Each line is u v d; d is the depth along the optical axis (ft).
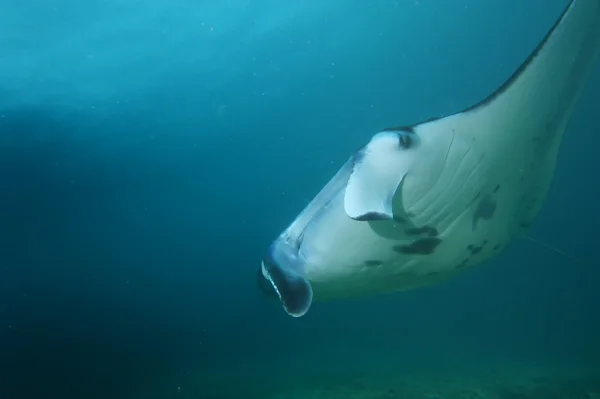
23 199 55.21
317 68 51.80
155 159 58.70
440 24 47.11
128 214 77.82
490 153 6.92
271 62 47.06
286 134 71.72
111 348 128.36
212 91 48.55
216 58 42.52
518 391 19.47
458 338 79.36
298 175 97.81
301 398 22.33
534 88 6.89
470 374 30.01
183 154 61.52
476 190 7.12
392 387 24.13
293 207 119.14
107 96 40.83
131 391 39.22
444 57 56.39
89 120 43.27
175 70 41.68
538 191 8.94
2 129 39.52
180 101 47.50
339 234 7.00
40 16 29.22
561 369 30.32
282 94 56.34
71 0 29.04
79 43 32.99
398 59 54.54
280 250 7.36
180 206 86.07
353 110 69.77
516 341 68.28
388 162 5.98
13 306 116.57
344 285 7.93
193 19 35.47
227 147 66.64
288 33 42.39
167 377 51.96
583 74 7.63
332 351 72.84
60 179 53.16
